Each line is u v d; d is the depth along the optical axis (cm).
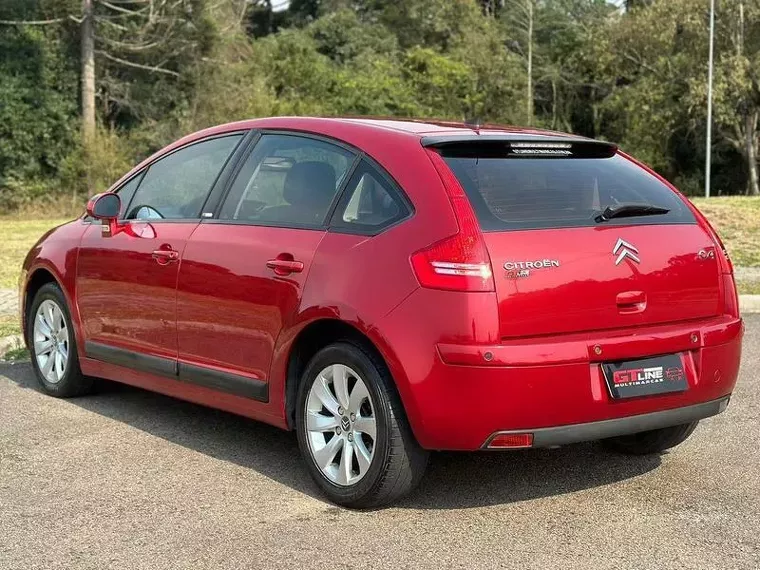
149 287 538
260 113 3619
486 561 368
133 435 552
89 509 429
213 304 493
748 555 374
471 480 470
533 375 387
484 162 429
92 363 604
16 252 1528
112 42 3241
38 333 654
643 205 439
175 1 3316
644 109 4491
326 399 439
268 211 484
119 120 3441
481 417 386
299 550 380
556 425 397
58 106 3158
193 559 371
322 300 428
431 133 445
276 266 456
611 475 479
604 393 404
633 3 5325
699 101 4084
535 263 396
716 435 552
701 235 453
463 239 391
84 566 365
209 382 501
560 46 5947
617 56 4806
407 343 394
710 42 3875
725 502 437
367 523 411
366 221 430
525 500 441
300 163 480
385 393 408
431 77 5200
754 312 1027
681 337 425
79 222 636
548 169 441
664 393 418
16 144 3084
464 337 383
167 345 529
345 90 4653
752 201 1842
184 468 490
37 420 585
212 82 3491
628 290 417
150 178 581
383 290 405
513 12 6159
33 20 3150
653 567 362
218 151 536
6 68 3089
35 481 468
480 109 5238
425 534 397
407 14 5969
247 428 569
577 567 362
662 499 441
